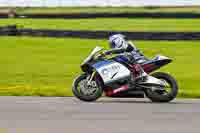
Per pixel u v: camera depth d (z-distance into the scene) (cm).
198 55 8725
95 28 12338
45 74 6881
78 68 7506
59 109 3484
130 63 4078
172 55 8775
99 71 4050
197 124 2811
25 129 2609
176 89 3966
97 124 2805
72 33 10675
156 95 3997
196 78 6494
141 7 17612
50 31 10850
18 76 6669
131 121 2923
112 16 14125
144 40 9906
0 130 2539
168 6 17412
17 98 4253
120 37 4138
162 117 3092
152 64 4078
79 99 4191
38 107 3591
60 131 2545
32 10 17500
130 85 4050
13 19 14800
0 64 7938
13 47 9781
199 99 4288
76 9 17575
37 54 9006
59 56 8794
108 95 4100
